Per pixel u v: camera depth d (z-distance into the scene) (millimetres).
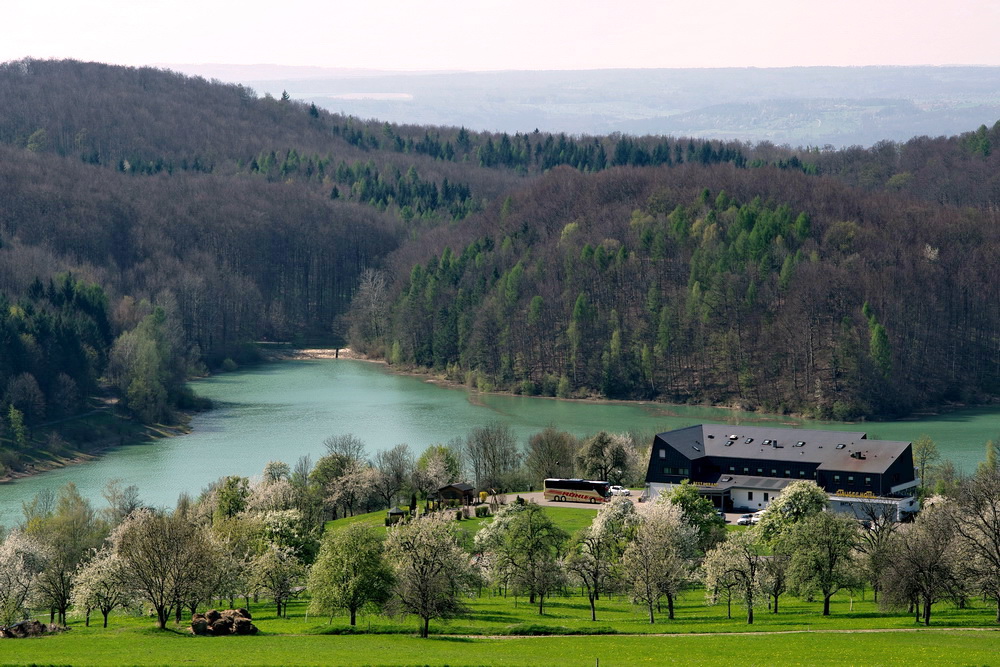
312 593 181500
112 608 188125
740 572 190500
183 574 177000
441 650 157875
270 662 145875
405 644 163500
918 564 177375
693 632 177125
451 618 181000
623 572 195500
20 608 196875
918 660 147625
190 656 149125
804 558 188500
